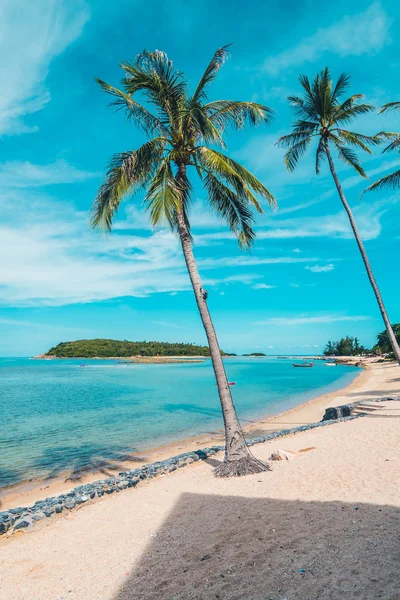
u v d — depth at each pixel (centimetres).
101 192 991
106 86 909
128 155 979
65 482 1017
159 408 2495
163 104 1040
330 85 1689
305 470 820
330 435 1209
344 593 349
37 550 553
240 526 549
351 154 1772
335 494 641
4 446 1445
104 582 438
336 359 13188
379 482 676
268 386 4075
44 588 440
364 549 427
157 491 795
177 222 1059
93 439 1559
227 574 415
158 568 455
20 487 983
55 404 2734
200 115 914
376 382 3575
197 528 565
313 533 490
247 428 1739
